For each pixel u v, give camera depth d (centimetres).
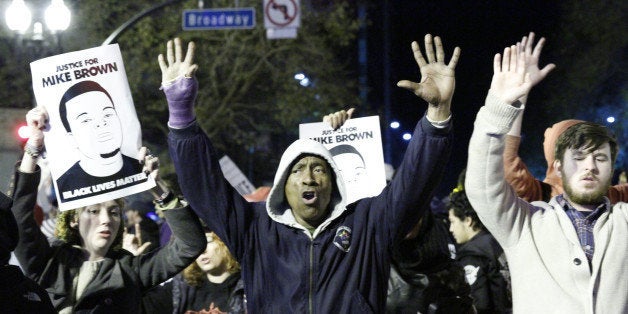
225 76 3138
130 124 591
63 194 583
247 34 3041
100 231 601
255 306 510
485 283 767
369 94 3747
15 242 520
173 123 513
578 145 518
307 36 3047
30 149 579
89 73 591
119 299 590
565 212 523
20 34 1852
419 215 507
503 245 527
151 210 1062
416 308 625
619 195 657
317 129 687
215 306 691
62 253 602
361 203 517
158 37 2972
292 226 509
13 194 580
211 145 520
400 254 621
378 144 686
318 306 493
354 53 3369
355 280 498
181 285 701
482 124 508
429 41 498
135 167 588
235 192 524
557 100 2781
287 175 517
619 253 509
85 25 2808
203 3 2986
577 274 507
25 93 2373
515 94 498
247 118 3144
